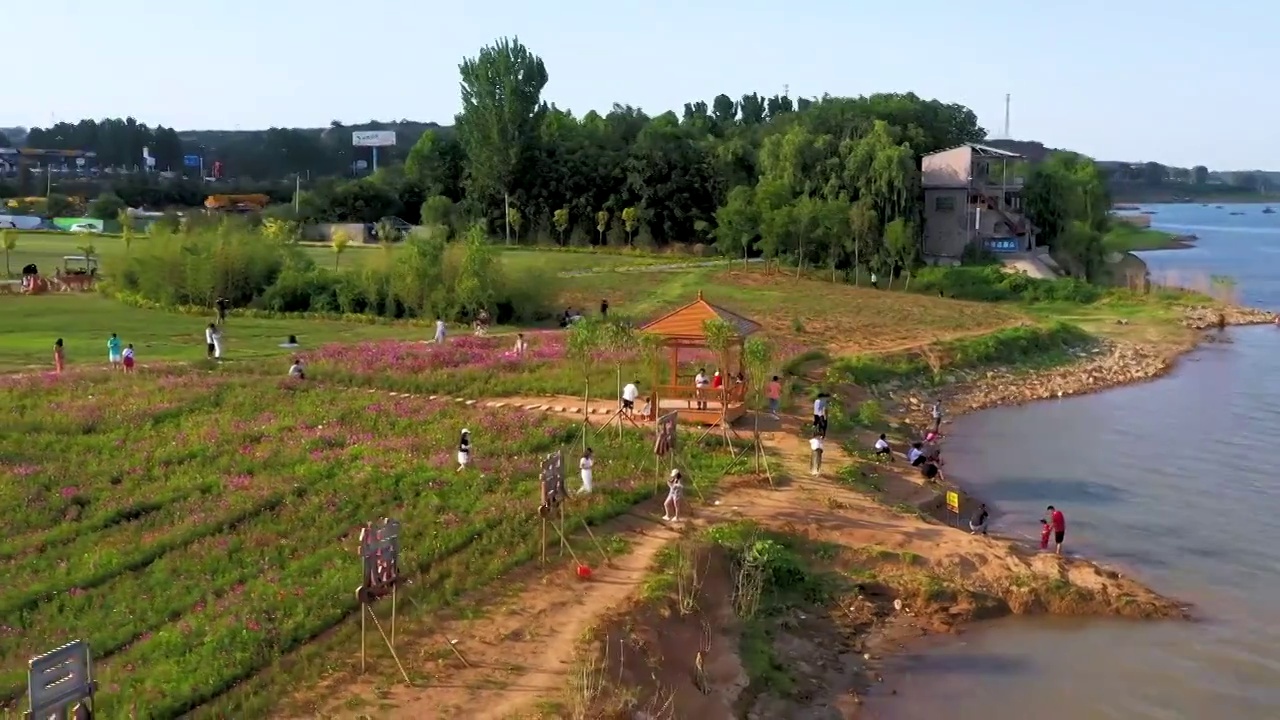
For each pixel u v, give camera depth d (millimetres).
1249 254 182875
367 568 22422
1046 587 31578
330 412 42594
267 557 28078
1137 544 37188
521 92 124438
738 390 47531
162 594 25672
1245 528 39000
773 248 102938
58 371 47469
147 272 73688
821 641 28547
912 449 44969
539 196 126375
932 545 33750
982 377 65750
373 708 20828
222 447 37406
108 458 35688
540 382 49969
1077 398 62688
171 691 21047
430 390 48812
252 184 185875
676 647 25297
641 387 49312
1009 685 26781
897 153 103062
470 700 21312
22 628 23797
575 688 21641
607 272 100688
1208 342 81562
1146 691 26703
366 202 134375
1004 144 164000
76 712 18078
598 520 32062
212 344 53344
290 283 73812
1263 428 54812
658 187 122438
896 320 78625
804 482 38594
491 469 35938
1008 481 44781
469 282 71500
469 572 27547
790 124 131750
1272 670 27891
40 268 86750
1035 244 111688
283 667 22406
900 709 25422
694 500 35469
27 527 29734
